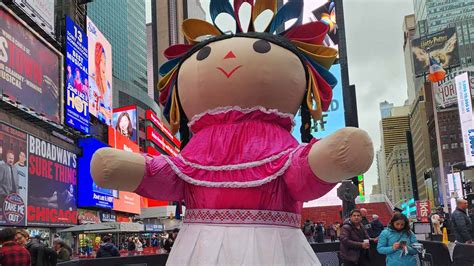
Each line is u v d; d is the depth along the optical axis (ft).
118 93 312.09
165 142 330.13
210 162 12.35
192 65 13.73
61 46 131.44
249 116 12.89
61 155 120.06
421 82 429.38
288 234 12.22
